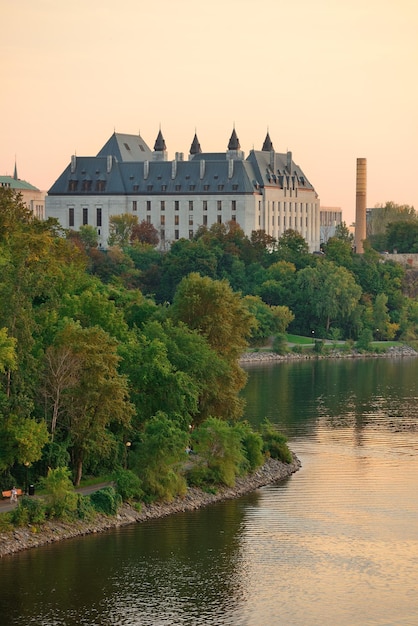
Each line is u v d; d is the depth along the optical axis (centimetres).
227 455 18988
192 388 19712
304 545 16238
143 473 17762
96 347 17812
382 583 14900
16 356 17088
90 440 17688
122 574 14925
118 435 18750
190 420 19650
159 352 19700
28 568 15012
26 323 17562
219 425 19038
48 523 16162
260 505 18162
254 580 14912
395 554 15950
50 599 14138
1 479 17025
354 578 15038
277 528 16950
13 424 16762
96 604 14012
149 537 16350
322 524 17212
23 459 16638
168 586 14612
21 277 18100
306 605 14175
